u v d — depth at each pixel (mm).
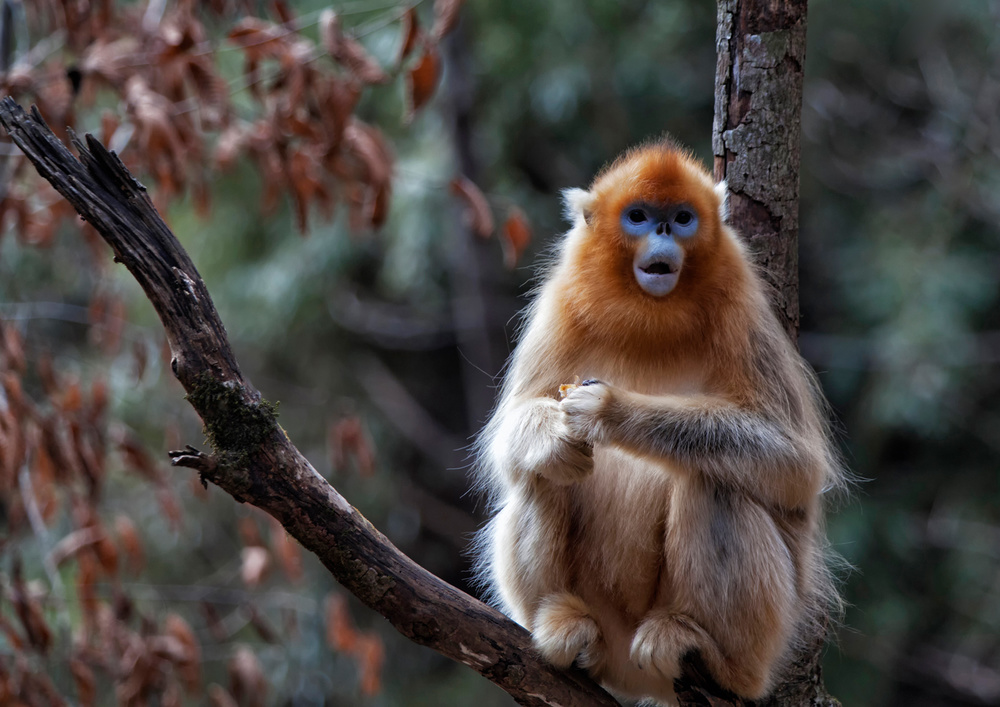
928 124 18953
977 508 17844
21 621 8531
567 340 6250
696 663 5660
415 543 19766
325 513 5051
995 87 17969
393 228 17250
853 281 17641
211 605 10758
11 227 10211
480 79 18156
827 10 18172
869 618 16828
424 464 20562
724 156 6418
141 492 13914
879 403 16594
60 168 4656
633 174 6047
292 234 17406
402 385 20953
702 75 18094
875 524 17344
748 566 5668
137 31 9195
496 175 17859
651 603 6078
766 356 5980
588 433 5645
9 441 8328
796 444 5824
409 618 5332
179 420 12406
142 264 4719
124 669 8781
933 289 16391
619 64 17391
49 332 14320
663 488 6031
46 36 10805
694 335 6039
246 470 4840
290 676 13500
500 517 6371
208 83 8836
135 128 8703
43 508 9492
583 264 6176
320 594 14820
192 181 10000
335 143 8477
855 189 18875
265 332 17578
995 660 17906
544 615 5805
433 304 19703
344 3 15266
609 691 6316
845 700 16844
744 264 6109
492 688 17109
